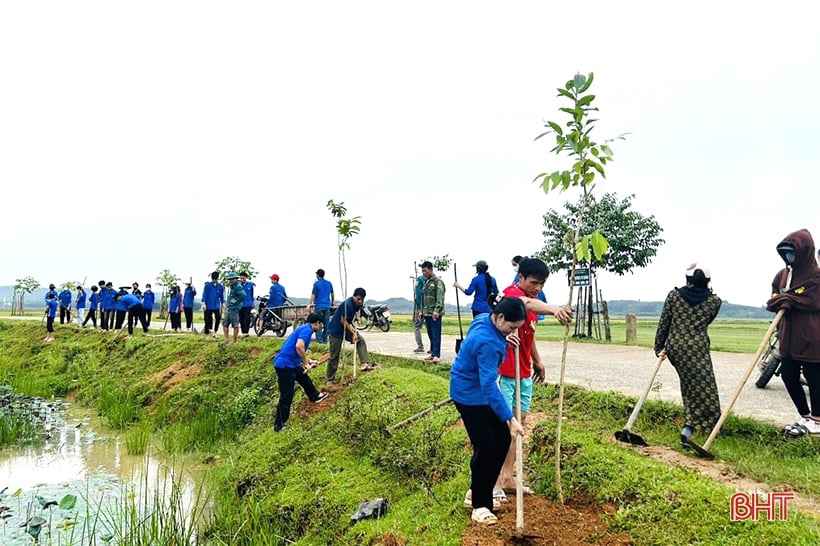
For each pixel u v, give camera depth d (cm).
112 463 1074
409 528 555
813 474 548
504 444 486
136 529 676
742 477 561
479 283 1087
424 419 796
